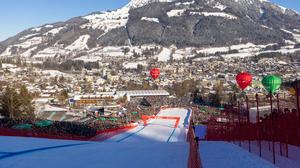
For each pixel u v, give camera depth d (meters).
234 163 16.42
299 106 15.17
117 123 68.19
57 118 92.50
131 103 126.44
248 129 22.42
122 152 22.69
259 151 19.00
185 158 20.41
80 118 91.19
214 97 115.38
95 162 19.38
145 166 18.39
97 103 125.44
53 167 18.16
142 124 67.69
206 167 16.05
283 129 17.11
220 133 37.97
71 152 22.58
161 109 104.56
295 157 16.27
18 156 21.00
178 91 153.00
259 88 114.19
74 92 160.38
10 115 68.81
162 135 51.22
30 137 31.11
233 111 29.83
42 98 132.00
